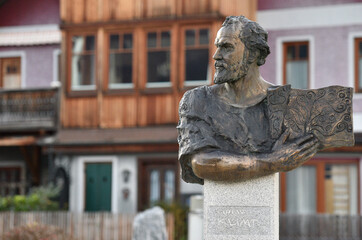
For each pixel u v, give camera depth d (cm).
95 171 2911
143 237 1539
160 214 1553
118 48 2897
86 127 2916
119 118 2889
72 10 2928
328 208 2891
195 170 814
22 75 3306
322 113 820
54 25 3300
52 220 2342
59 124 2948
